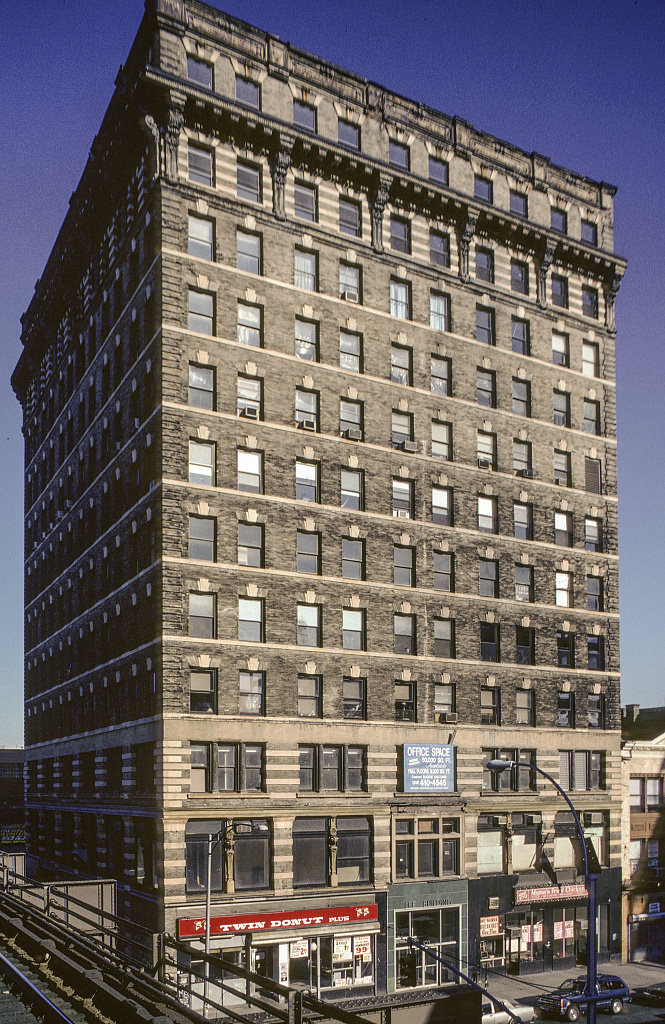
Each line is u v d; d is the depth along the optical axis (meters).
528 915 49.66
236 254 44.88
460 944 46.56
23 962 23.64
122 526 46.97
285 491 44.56
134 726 43.25
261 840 41.56
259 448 44.03
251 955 39.84
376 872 44.34
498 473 52.50
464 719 48.84
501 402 53.22
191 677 40.91
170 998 17.58
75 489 57.56
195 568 41.44
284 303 45.88
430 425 50.22
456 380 51.53
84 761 52.75
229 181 44.91
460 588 49.88
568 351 56.97
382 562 47.19
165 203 43.03
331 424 46.59
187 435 42.16
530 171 56.03
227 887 39.94
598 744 53.97
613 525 57.28
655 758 57.72
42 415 69.75
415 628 48.00
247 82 46.00
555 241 55.94
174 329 42.50
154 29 43.31
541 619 52.91
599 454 57.47
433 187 50.78
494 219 53.47
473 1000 24.56
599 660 55.53
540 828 50.84
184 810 39.38
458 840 47.62
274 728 42.31
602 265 58.44
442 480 50.09
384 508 47.72
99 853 48.03
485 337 53.59
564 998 41.44
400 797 45.66
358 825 44.59
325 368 46.75
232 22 45.56
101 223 53.12
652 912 54.97
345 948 42.59
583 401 57.44
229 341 43.91
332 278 47.78
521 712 51.66
